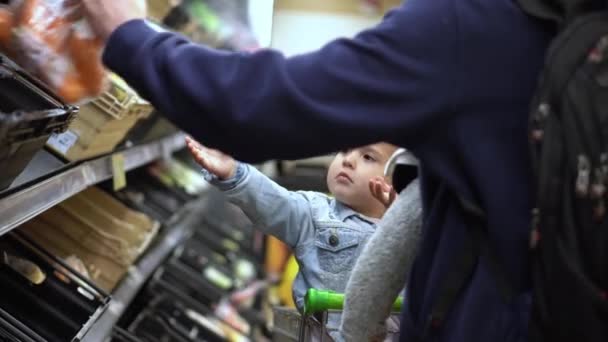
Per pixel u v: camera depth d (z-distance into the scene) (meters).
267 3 3.62
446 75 1.40
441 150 1.44
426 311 1.49
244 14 3.64
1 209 1.82
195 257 5.72
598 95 1.34
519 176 1.42
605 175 1.33
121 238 3.21
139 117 2.98
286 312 2.61
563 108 1.34
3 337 2.12
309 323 2.22
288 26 6.04
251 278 5.96
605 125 1.33
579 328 1.35
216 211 7.15
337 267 2.43
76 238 3.12
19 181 2.07
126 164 3.30
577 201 1.34
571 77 1.35
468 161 1.41
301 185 4.12
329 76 1.41
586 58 1.35
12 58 1.83
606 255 1.34
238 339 4.68
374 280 1.79
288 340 2.58
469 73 1.40
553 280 1.36
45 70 1.83
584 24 1.37
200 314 4.64
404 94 1.40
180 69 1.43
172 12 3.64
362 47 1.42
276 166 6.13
